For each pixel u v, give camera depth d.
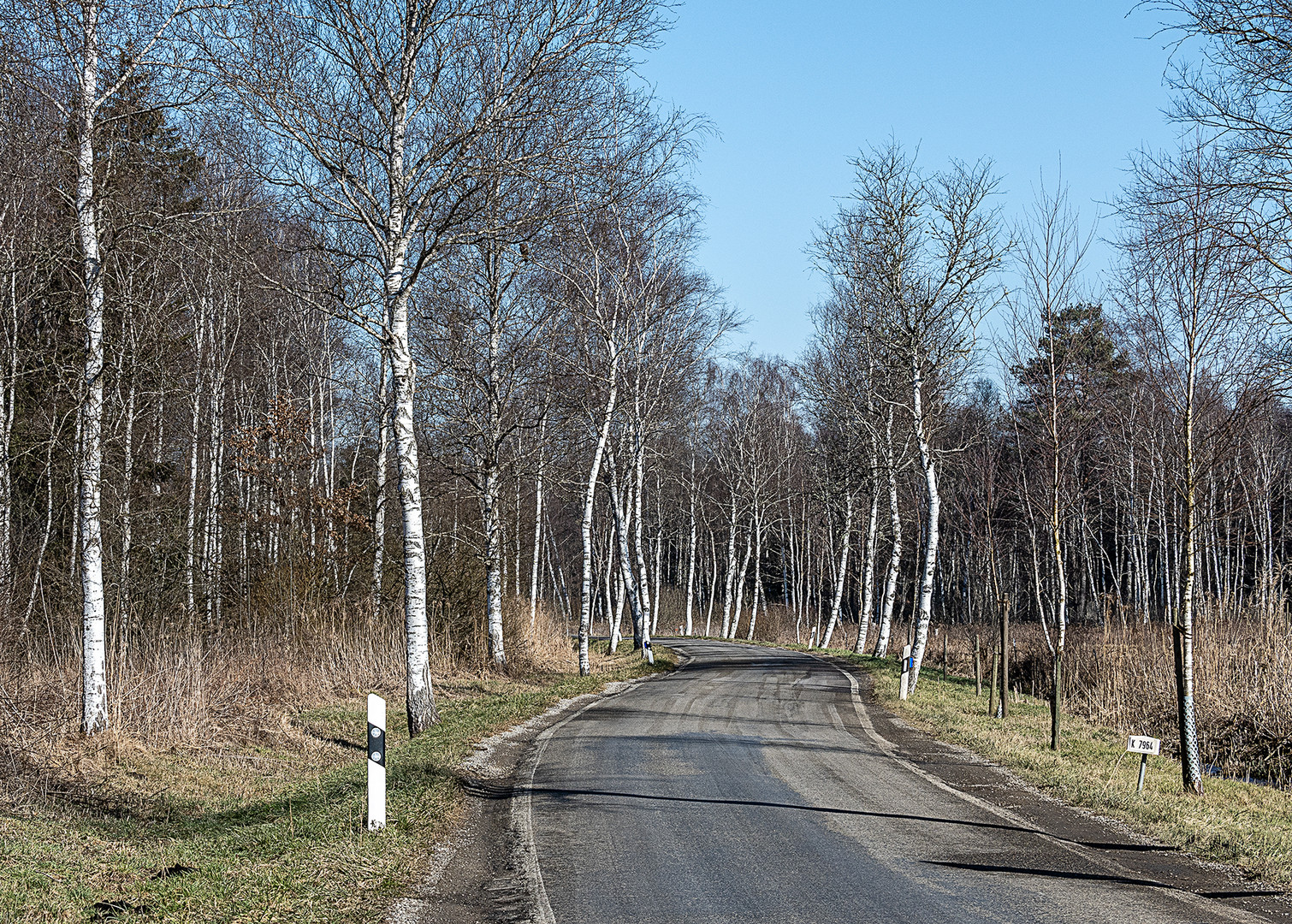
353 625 23.84
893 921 6.93
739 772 13.02
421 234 16.52
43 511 22.77
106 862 8.51
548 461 27.75
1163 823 10.15
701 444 56.34
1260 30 9.81
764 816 10.38
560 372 26.02
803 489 57.97
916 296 25.47
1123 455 22.78
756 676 28.66
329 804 10.39
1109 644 26.41
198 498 26.84
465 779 12.11
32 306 18.83
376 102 15.60
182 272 20.77
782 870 8.30
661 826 9.89
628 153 17.25
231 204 16.03
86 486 14.09
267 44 14.23
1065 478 23.59
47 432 19.47
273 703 18.03
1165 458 14.94
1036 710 22.75
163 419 24.12
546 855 8.81
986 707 22.14
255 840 9.07
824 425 45.56
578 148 15.91
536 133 15.61
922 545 47.81
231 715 16.42
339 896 7.33
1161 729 20.47
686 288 28.61
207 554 25.39
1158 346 14.23
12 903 7.07
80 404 14.72
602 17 15.16
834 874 8.17
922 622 24.36
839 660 36.12
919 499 43.88
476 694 21.75
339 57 15.13
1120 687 23.20
